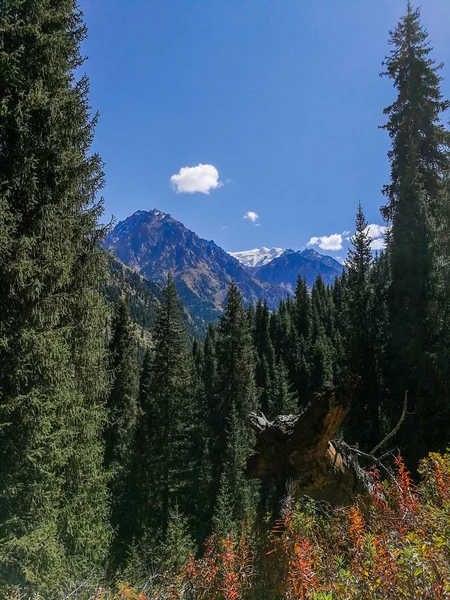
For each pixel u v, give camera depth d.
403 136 16.81
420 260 14.81
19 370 7.05
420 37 16.77
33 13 7.82
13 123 7.23
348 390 5.12
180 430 23.36
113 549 18.89
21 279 6.92
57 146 8.07
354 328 17.95
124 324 26.02
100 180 9.18
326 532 3.91
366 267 22.70
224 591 3.25
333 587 2.76
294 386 46.06
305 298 68.50
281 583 3.23
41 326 7.61
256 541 3.95
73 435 8.50
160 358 23.50
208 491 23.11
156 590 4.09
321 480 5.36
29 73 7.62
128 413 25.36
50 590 6.68
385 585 2.52
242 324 26.20
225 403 25.53
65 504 8.45
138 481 22.91
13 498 6.98
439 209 15.34
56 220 7.87
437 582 2.47
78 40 9.06
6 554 6.50
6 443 6.93
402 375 15.19
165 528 20.84
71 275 8.75
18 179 7.16
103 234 9.46
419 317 14.84
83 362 9.21
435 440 13.67
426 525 3.33
